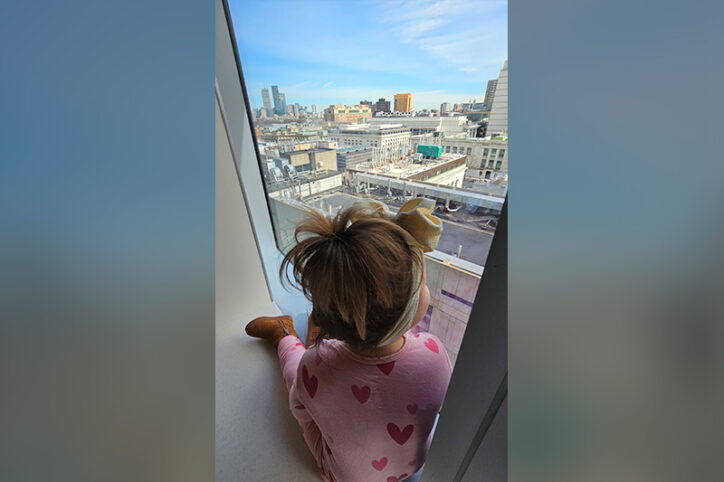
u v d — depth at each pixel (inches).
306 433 30.5
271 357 45.8
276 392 40.6
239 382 42.0
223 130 42.0
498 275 12.4
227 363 44.7
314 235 19.6
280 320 48.8
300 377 24.5
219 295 49.0
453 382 17.7
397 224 19.3
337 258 17.5
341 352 23.3
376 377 22.2
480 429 16.2
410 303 19.1
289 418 37.5
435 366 23.5
